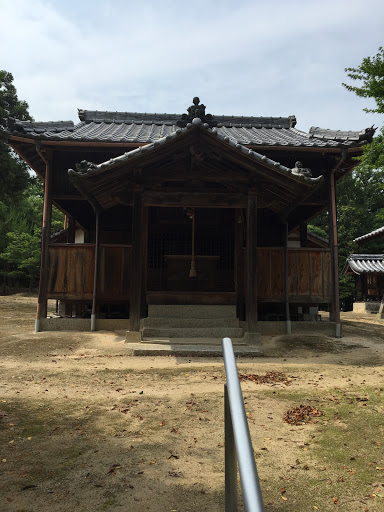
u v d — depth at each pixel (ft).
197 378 20.68
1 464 11.00
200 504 9.07
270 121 49.67
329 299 35.53
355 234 113.29
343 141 35.42
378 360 26.04
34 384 19.35
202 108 28.30
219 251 42.27
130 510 8.82
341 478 10.41
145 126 47.52
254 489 3.41
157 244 42.16
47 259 35.14
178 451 11.98
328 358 26.55
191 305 34.88
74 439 12.82
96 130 41.96
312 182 25.90
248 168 28.04
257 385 19.53
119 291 34.96
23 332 34.32
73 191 35.88
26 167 70.18
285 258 35.45
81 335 32.19
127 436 13.10
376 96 29.37
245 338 29.48
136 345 28.14
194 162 28.27
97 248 35.01
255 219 29.66
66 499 9.25
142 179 29.43
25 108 71.10
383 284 73.87
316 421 14.65
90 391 18.25
